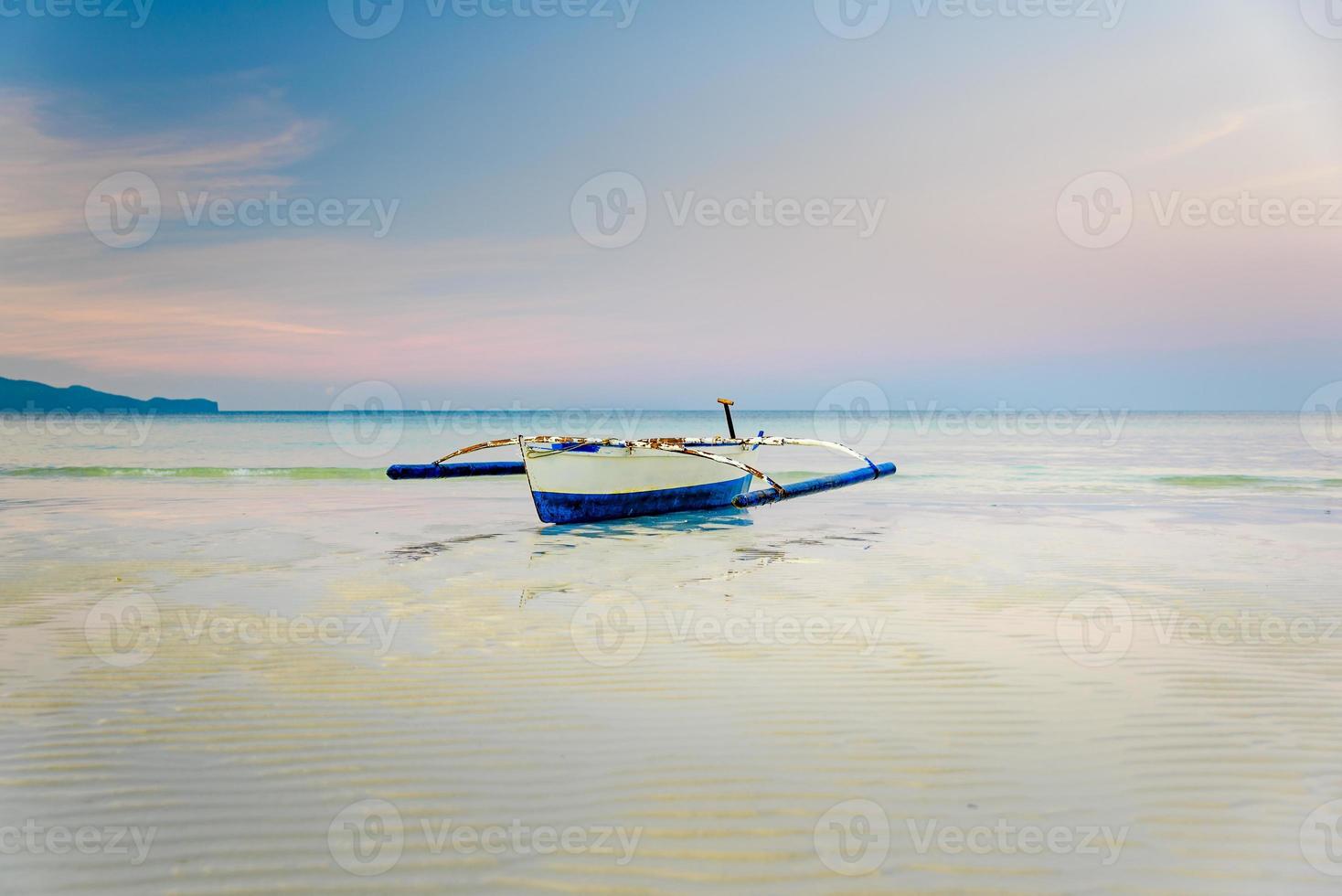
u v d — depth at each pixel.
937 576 8.05
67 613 6.48
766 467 24.55
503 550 9.60
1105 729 4.23
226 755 3.87
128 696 4.62
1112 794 3.55
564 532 11.16
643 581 7.79
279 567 8.47
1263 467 22.80
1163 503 14.80
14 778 3.61
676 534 11.04
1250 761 3.86
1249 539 10.51
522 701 4.59
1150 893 2.84
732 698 4.66
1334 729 4.23
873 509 13.99
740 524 12.08
